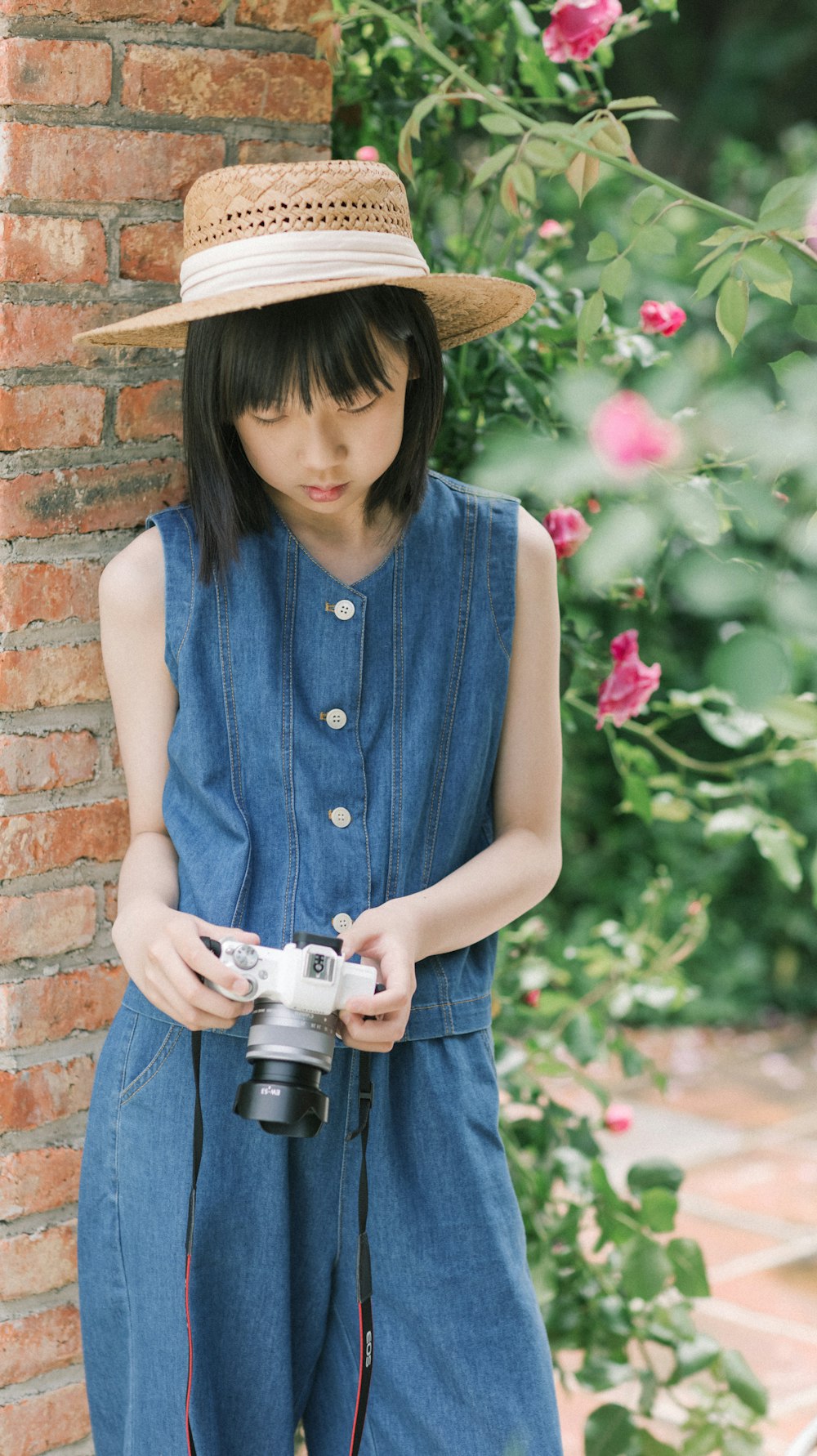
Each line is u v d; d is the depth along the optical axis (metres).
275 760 1.51
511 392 2.15
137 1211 1.53
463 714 1.57
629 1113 2.51
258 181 1.41
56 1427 1.84
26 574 1.72
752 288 2.42
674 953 2.98
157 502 1.81
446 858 1.57
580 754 4.98
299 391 1.38
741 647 1.22
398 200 1.49
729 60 6.04
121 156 1.73
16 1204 1.79
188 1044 1.51
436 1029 1.53
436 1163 1.51
